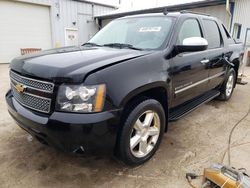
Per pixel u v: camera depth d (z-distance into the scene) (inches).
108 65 84.3
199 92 146.1
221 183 74.5
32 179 92.0
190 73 124.6
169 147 118.3
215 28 163.0
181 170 99.1
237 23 446.0
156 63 99.9
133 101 93.7
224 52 169.5
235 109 180.9
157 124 105.7
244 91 241.6
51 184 89.4
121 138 88.5
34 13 500.7
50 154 109.7
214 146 120.3
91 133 77.0
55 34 552.4
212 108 182.5
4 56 467.2
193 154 111.9
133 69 89.4
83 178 93.4
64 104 77.8
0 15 445.4
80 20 612.1
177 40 116.3
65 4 562.3
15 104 96.4
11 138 124.9
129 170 98.9
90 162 104.2
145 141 100.5
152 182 91.6
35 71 84.7
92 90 77.3
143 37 121.3
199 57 132.1
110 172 97.5
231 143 123.8
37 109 84.9
